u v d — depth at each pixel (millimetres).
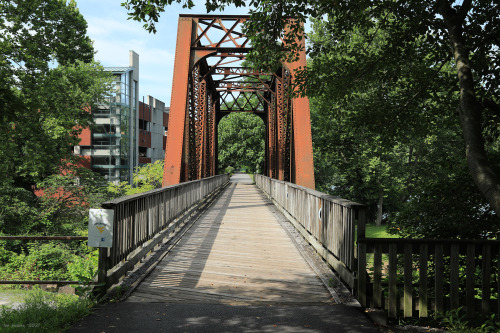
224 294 4918
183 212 10836
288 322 3869
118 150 43625
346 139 31094
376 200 36500
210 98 27328
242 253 7293
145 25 6430
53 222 25734
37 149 21562
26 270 18703
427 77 8367
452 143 28141
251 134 42469
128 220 5398
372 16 7672
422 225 7617
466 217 6957
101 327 3666
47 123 20797
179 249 7551
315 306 4414
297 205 9656
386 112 8664
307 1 7020
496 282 6836
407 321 5082
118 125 43750
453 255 4422
